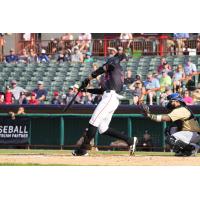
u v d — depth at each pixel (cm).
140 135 2428
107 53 3597
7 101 2942
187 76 3078
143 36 3797
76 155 1858
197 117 2366
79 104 2477
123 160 1692
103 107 1770
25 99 2783
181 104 1900
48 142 2508
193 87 2927
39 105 2506
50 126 2506
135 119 2433
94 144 2422
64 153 2102
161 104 2502
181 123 1897
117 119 2448
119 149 2412
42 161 1647
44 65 3506
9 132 2544
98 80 3172
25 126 2530
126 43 3544
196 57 3325
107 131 1802
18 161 1642
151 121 2414
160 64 3309
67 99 2727
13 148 2542
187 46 3509
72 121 2486
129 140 1831
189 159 1739
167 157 1825
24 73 3475
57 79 3372
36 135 2520
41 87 2998
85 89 1845
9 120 2542
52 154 2005
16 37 3878
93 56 3597
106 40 3516
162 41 3509
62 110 2486
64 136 2495
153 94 2834
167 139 1906
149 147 2409
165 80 2994
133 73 3269
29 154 2008
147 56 3372
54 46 3712
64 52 3634
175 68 3269
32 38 3881
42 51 3666
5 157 1798
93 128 1784
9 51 3875
